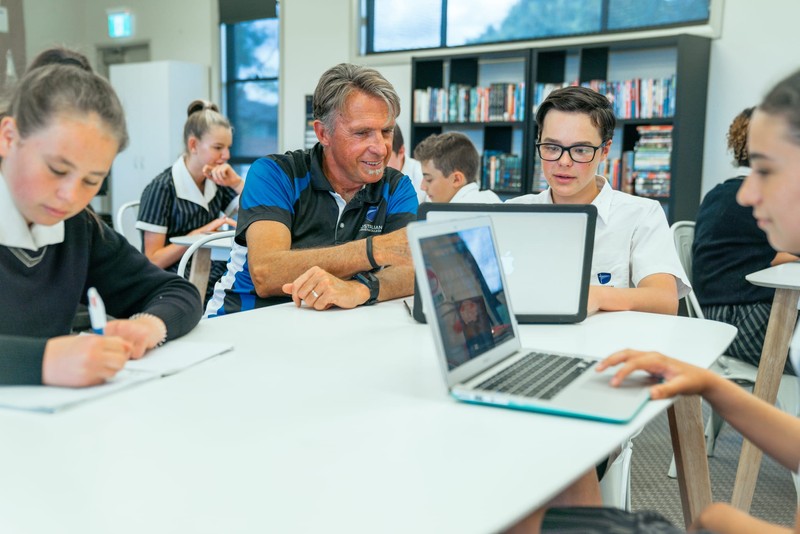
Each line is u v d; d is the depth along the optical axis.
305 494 0.75
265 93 7.63
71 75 1.13
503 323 1.28
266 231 1.96
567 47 5.14
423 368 1.22
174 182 3.52
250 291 2.06
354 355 1.30
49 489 0.76
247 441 0.89
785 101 0.92
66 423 0.95
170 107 7.68
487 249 1.30
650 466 2.81
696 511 1.72
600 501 1.23
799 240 0.96
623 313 1.77
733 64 4.75
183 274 2.69
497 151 5.70
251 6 7.55
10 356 1.07
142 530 0.67
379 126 1.98
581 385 1.09
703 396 1.12
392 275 1.86
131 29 8.59
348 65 2.03
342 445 0.88
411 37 6.26
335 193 2.08
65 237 1.44
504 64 5.74
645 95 4.83
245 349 1.34
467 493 0.76
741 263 2.63
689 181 4.80
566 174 2.05
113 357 1.09
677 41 4.62
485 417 0.99
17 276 1.35
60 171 1.12
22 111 1.11
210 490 0.76
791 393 2.36
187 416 0.98
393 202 2.17
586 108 2.01
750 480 2.24
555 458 0.85
